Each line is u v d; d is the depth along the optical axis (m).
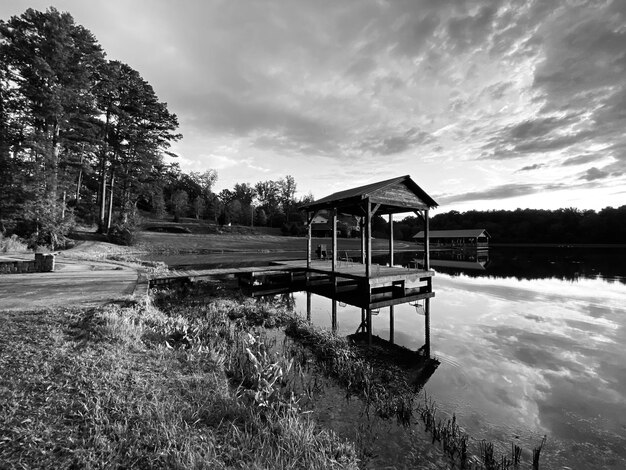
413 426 4.23
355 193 13.14
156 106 29.70
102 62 24.84
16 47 19.31
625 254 43.03
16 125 20.38
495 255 42.28
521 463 3.58
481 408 4.80
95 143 25.20
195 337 6.05
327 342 7.24
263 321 8.99
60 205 21.59
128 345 5.03
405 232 86.50
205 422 3.41
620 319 10.24
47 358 4.16
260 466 2.77
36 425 2.86
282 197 88.44
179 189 65.94
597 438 4.08
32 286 9.45
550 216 86.81
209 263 22.12
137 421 3.15
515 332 8.86
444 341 8.08
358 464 3.38
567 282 18.31
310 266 16.14
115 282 10.43
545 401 5.02
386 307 12.21
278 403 3.98
